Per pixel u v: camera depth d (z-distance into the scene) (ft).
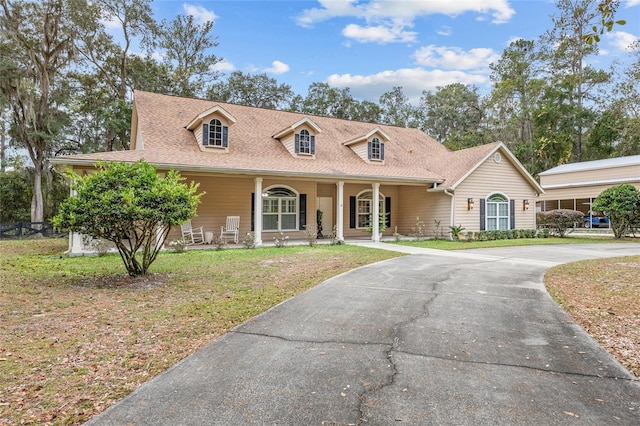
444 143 131.95
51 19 71.92
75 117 85.15
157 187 25.66
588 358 12.06
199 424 8.26
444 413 8.71
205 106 59.67
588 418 8.52
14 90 69.10
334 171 51.34
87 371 11.05
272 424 8.24
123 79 85.61
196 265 31.71
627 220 59.41
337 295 20.66
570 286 23.17
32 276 26.30
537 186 62.69
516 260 35.01
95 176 25.03
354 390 9.86
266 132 59.11
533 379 10.54
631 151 107.34
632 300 19.54
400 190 67.15
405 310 17.65
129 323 15.80
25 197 87.71
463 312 17.34
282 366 11.40
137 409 8.91
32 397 9.46
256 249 44.45
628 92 91.30
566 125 107.86
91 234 24.98
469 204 57.47
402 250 43.27
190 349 12.89
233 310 17.76
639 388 10.03
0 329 14.89
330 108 137.69
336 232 52.85
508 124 117.29
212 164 43.75
